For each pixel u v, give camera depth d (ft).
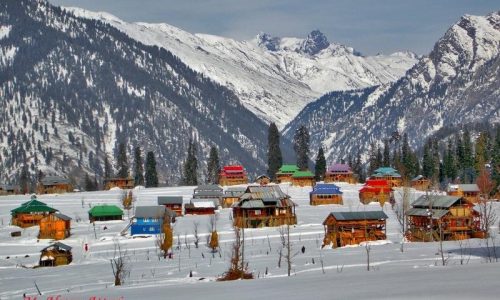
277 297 139.85
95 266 331.36
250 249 364.58
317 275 200.95
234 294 154.20
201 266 300.40
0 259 383.86
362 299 125.08
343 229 385.50
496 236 382.63
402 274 169.58
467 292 124.06
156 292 179.11
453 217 400.47
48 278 292.81
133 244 422.82
